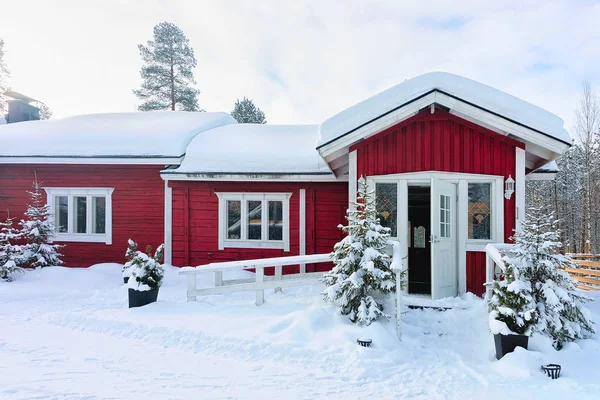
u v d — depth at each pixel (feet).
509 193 21.52
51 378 12.17
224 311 19.24
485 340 15.85
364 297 16.72
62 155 31.60
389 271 17.13
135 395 10.96
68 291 25.46
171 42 95.25
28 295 24.39
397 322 15.62
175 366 13.26
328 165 25.31
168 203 31.76
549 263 14.52
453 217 22.43
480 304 19.62
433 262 20.83
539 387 11.45
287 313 18.63
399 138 22.63
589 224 75.36
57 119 41.34
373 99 22.84
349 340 14.78
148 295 20.68
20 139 33.55
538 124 20.38
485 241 22.15
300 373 12.66
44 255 30.22
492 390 11.37
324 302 19.20
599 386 11.30
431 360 14.05
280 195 31.01
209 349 14.85
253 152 31.78
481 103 20.95
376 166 22.90
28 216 33.01
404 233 22.44
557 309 13.65
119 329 17.30
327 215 30.76
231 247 31.35
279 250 31.01
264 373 12.66
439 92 20.98
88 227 32.89
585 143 83.87
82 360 13.83
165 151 31.73
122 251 32.55
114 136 33.50
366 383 11.94
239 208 31.58
